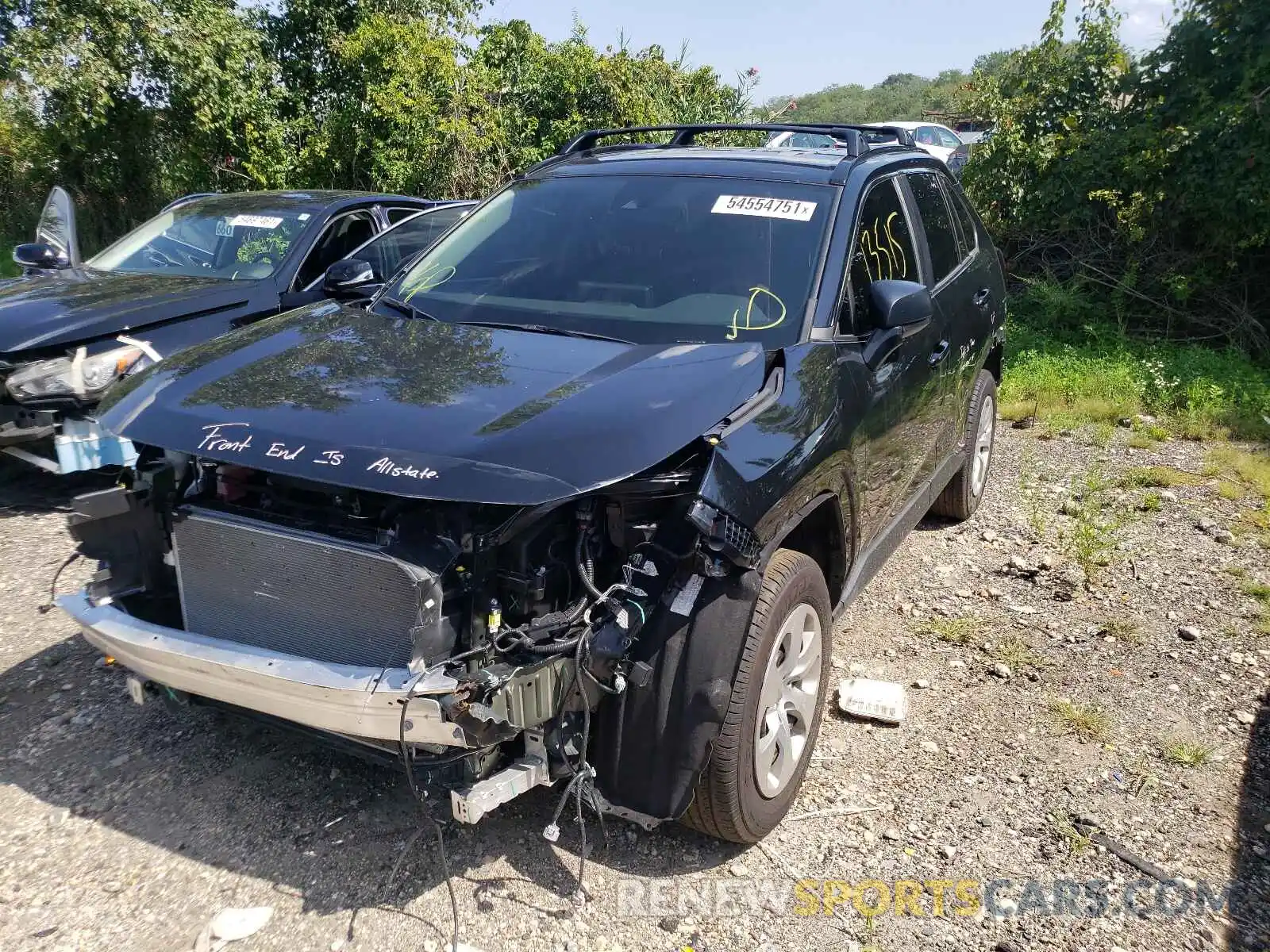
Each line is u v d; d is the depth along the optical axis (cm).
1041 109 1014
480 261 387
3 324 503
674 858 296
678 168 409
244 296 588
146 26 1261
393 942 259
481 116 1319
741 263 358
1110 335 940
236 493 275
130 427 275
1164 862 299
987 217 1036
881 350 362
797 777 313
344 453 245
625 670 254
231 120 1380
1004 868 296
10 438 504
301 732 278
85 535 283
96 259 683
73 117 1273
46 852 289
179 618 307
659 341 330
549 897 277
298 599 260
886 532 410
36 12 1251
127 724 353
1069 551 522
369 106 1345
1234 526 549
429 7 1566
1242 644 427
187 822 303
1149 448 692
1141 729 367
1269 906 283
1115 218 973
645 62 1445
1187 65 936
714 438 270
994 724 369
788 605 291
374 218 705
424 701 231
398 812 309
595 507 261
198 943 256
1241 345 925
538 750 258
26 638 409
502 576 252
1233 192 880
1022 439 728
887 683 382
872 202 401
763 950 263
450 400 270
